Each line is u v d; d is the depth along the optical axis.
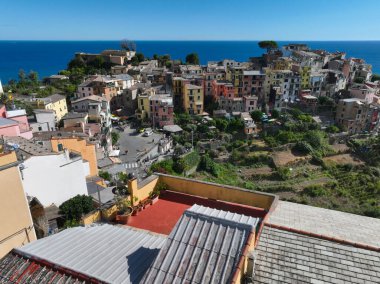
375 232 12.11
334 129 74.06
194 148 66.69
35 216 19.27
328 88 91.38
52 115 57.78
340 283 8.58
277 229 10.70
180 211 13.98
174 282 6.79
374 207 46.12
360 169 61.81
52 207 23.14
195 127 73.38
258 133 73.19
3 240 14.73
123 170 47.03
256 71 88.25
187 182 15.27
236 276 6.60
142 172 50.34
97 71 107.38
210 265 6.98
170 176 15.63
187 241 7.67
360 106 74.88
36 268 8.38
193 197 15.18
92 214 13.00
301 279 8.70
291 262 9.28
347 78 100.50
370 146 68.50
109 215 13.33
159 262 7.33
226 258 7.08
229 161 64.12
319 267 9.08
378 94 95.31
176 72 105.25
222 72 94.69
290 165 61.69
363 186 54.59
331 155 67.19
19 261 8.66
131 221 13.20
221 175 59.66
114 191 14.54
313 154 65.00
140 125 77.25
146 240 10.23
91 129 59.19
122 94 85.44
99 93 81.56
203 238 7.68
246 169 61.72
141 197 14.48
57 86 91.62
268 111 82.50
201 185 14.91
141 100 77.94
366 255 9.52
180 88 86.25
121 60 116.44
